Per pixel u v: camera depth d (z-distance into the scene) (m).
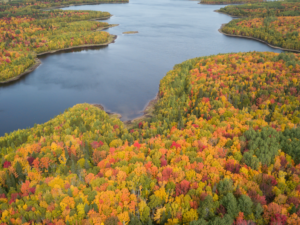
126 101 146.75
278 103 122.94
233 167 77.88
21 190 70.38
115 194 67.00
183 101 134.00
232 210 59.50
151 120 119.12
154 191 68.94
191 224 55.28
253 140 92.31
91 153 90.75
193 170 74.88
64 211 60.41
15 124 126.69
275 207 59.25
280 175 72.50
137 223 58.78
